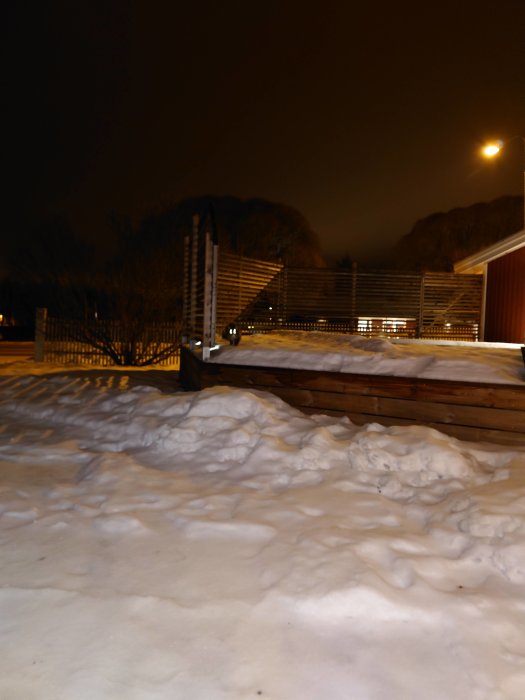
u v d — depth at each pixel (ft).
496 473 14.12
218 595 9.04
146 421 18.74
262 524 11.54
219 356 23.13
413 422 18.19
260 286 34.73
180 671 7.26
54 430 20.07
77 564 10.05
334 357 20.72
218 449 16.39
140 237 72.18
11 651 7.61
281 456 15.47
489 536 10.73
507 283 38.22
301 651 7.70
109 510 12.44
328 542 10.71
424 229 150.51
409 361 19.40
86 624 8.21
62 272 60.59
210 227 25.30
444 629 8.21
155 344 56.44
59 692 6.87
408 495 13.39
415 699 6.86
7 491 13.64
